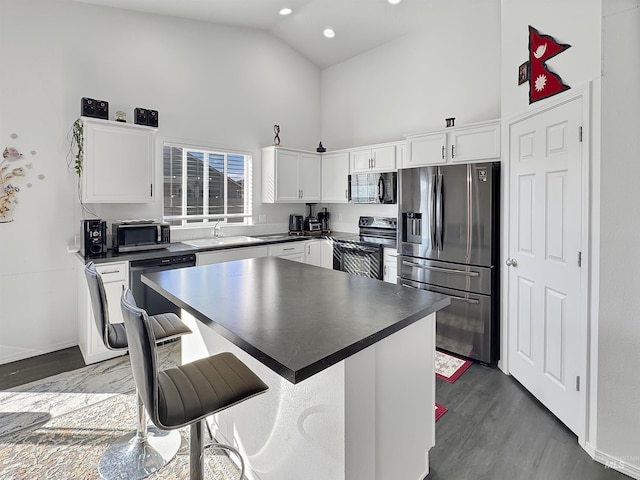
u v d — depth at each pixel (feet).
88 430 6.88
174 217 13.32
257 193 15.75
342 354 3.64
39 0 10.05
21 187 9.98
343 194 15.76
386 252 12.83
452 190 10.24
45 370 9.40
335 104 17.40
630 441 5.81
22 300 10.14
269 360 3.46
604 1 5.74
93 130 10.16
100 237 10.34
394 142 13.70
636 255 5.64
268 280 6.80
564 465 5.99
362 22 13.92
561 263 7.04
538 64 7.65
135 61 11.96
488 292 9.66
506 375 9.23
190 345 7.25
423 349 5.37
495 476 5.74
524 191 8.35
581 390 6.46
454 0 12.19
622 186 5.72
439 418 7.33
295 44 16.26
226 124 14.49
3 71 9.59
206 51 13.79
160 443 6.47
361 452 4.20
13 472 5.79
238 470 5.90
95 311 5.81
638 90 5.49
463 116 12.91
